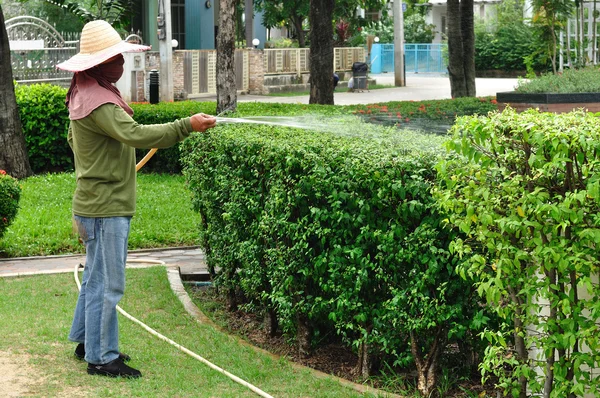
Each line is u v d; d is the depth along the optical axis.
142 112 16.58
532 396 5.03
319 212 6.04
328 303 6.19
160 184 14.73
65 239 10.98
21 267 9.78
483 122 4.57
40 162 16.34
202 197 8.09
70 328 6.59
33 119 16.06
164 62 23.62
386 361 6.18
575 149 4.32
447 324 5.66
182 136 5.60
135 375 5.73
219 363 6.18
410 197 5.58
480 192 4.61
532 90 13.18
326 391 5.66
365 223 5.84
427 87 36.72
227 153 7.38
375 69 48.72
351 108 14.94
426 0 49.78
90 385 5.52
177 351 6.37
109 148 5.64
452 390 5.79
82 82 5.62
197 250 10.85
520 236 4.63
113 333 5.74
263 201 6.88
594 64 22.00
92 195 5.66
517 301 4.80
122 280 5.76
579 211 4.29
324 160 6.03
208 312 7.86
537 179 4.52
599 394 4.59
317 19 19.67
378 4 40.56
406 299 5.66
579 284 4.42
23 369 5.77
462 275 4.85
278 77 34.00
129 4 20.81
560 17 23.12
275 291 6.70
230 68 14.83
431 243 5.44
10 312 7.25
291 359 6.57
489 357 4.93
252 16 35.94
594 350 4.51
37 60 22.42
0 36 15.00
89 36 5.64
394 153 5.76
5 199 10.34
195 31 34.91
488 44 44.00
